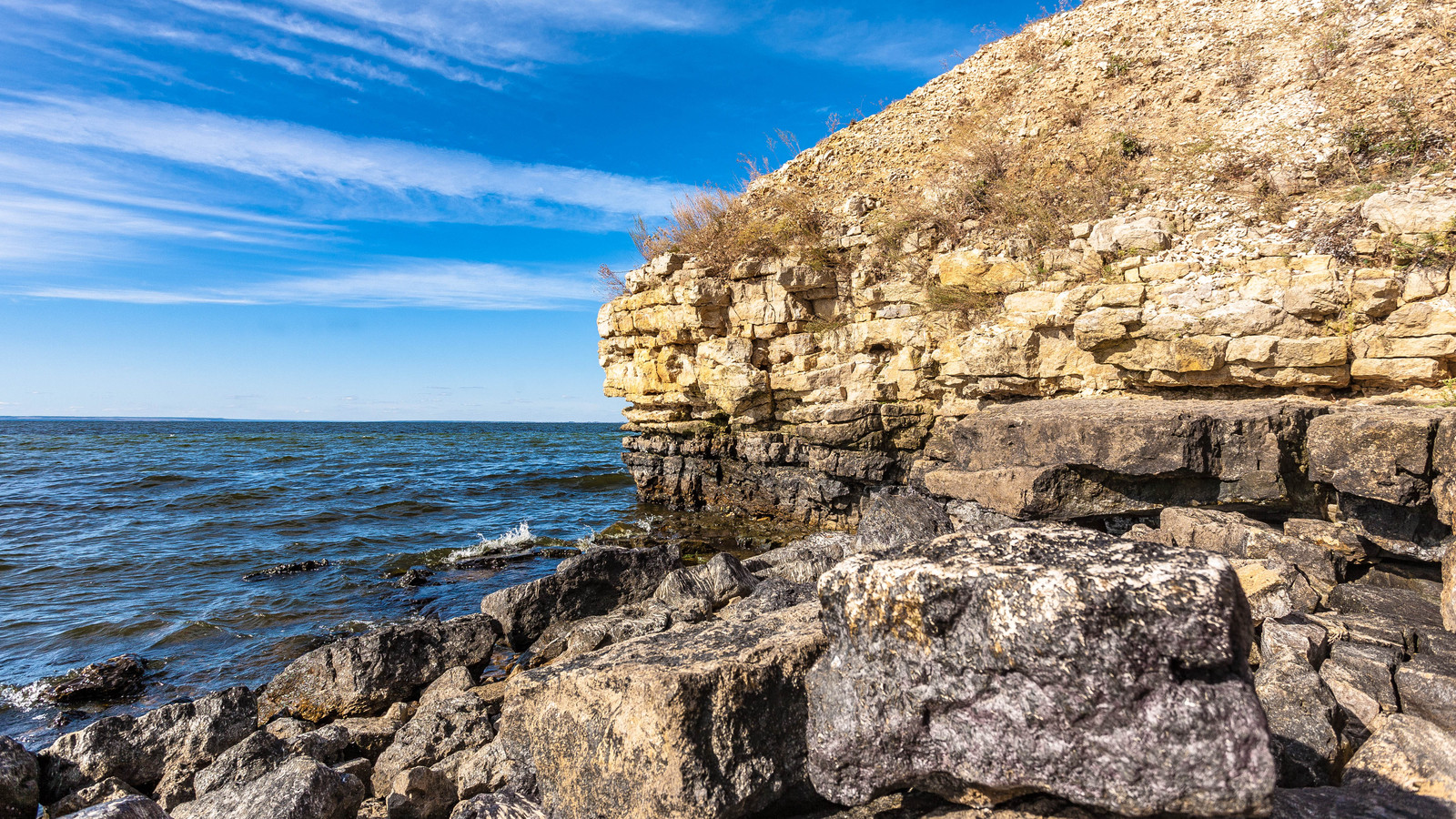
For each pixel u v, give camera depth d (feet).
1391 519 19.38
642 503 62.18
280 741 19.54
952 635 8.86
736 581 29.84
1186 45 45.19
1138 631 7.87
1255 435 22.34
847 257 47.26
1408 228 28.12
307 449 153.48
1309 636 14.76
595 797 10.99
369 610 35.99
